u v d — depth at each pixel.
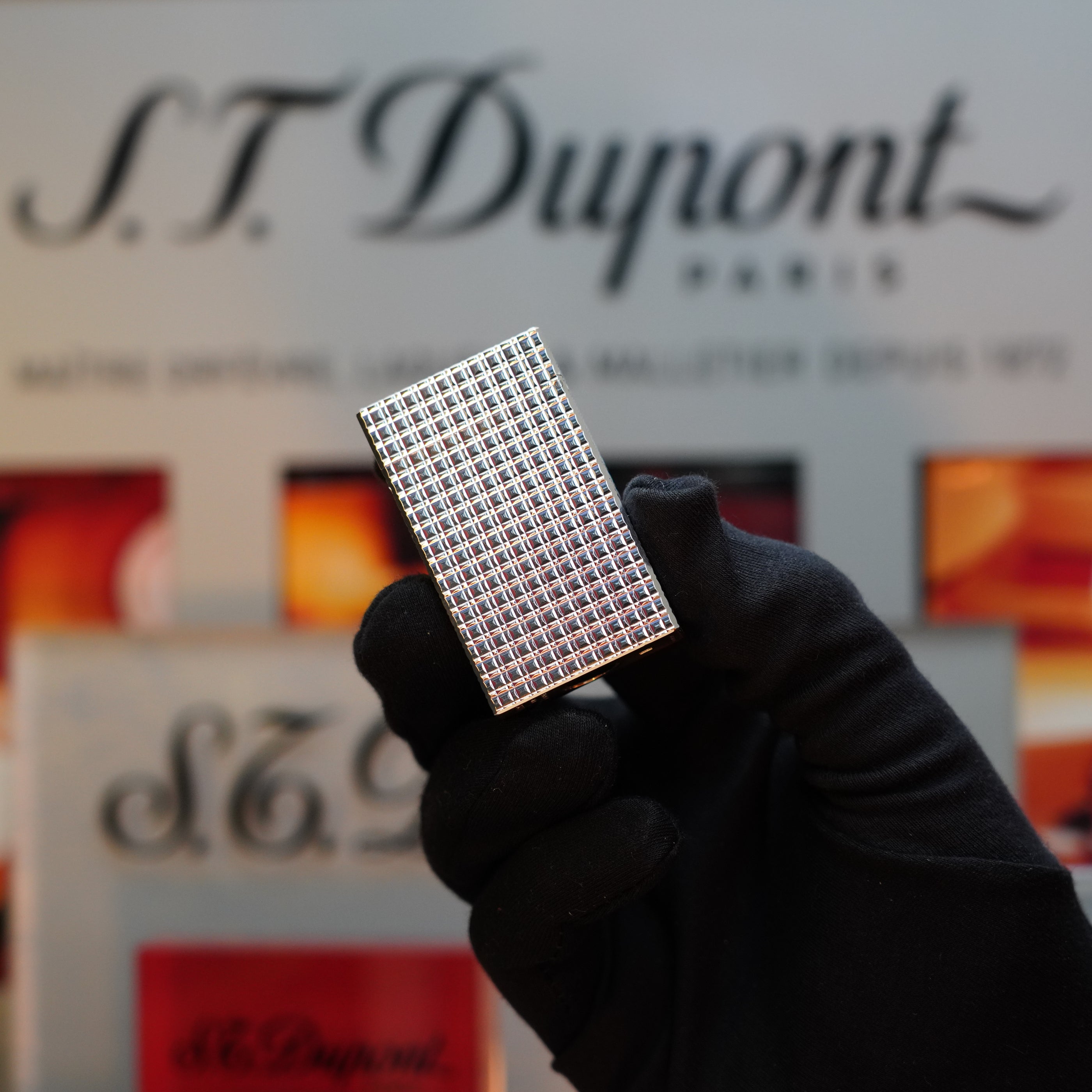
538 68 0.80
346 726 0.68
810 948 0.33
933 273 0.79
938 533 0.79
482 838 0.33
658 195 0.80
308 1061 0.67
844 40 0.78
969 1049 0.32
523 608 0.31
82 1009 0.67
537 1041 0.55
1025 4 0.77
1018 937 0.31
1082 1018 0.31
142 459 0.81
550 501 0.31
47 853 0.68
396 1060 0.66
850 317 0.79
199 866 0.68
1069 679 0.78
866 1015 0.32
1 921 0.77
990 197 0.79
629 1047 0.34
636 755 0.37
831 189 0.79
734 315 0.80
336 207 0.81
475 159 0.80
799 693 0.33
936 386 0.79
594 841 0.32
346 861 0.67
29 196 0.81
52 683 0.68
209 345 0.81
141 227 0.81
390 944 0.67
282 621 0.81
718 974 0.34
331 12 0.80
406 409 0.32
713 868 0.35
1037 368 0.79
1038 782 0.78
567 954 0.33
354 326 0.81
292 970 0.67
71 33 0.80
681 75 0.79
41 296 0.81
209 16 0.80
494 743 0.33
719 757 0.36
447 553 0.31
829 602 0.32
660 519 0.32
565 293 0.80
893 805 0.32
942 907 0.32
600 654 0.31
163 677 0.68
